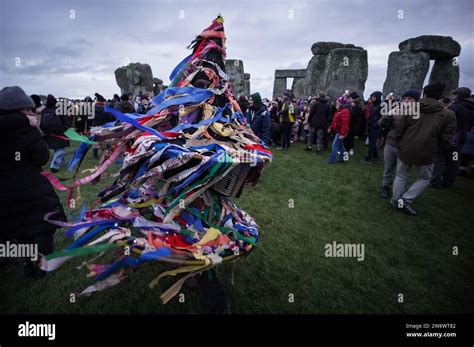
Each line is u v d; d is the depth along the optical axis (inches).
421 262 114.2
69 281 93.3
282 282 97.7
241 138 77.5
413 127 144.6
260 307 86.0
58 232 123.0
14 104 82.7
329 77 411.8
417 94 151.5
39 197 87.4
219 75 82.0
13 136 82.2
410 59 390.6
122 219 66.3
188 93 75.0
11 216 84.4
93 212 71.4
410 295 95.1
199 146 70.0
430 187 210.1
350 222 145.8
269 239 125.3
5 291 88.7
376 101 262.1
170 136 69.7
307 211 156.5
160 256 56.8
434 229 142.1
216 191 75.6
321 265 108.5
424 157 143.3
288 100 318.3
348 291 95.4
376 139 263.7
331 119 341.7
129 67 473.4
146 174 65.9
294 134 385.4
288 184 199.9
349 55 403.2
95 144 69.2
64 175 204.1
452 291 98.2
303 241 125.2
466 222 150.8
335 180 213.3
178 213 69.6
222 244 66.1
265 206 161.0
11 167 83.9
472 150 237.9
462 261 115.8
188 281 87.3
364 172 237.0
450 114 136.6
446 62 426.3
